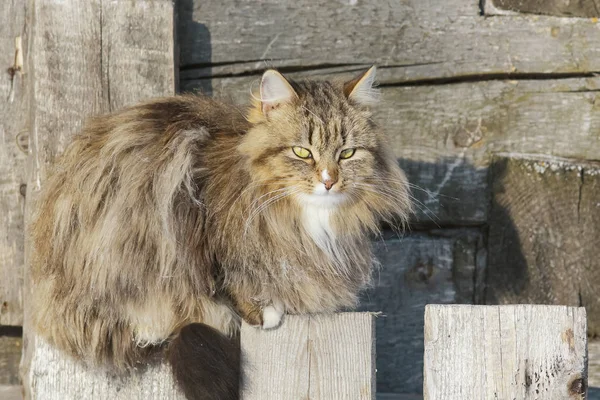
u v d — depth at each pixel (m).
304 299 4.69
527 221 6.17
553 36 6.16
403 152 6.16
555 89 6.18
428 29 6.15
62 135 5.55
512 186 6.17
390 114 6.16
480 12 6.17
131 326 4.71
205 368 4.38
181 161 4.64
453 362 3.97
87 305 4.67
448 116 6.17
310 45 6.14
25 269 5.68
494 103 6.17
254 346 4.19
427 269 6.24
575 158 6.18
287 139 4.66
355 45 6.14
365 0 6.14
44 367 4.87
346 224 4.82
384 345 6.22
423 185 6.16
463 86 6.18
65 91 5.57
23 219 5.98
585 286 6.16
